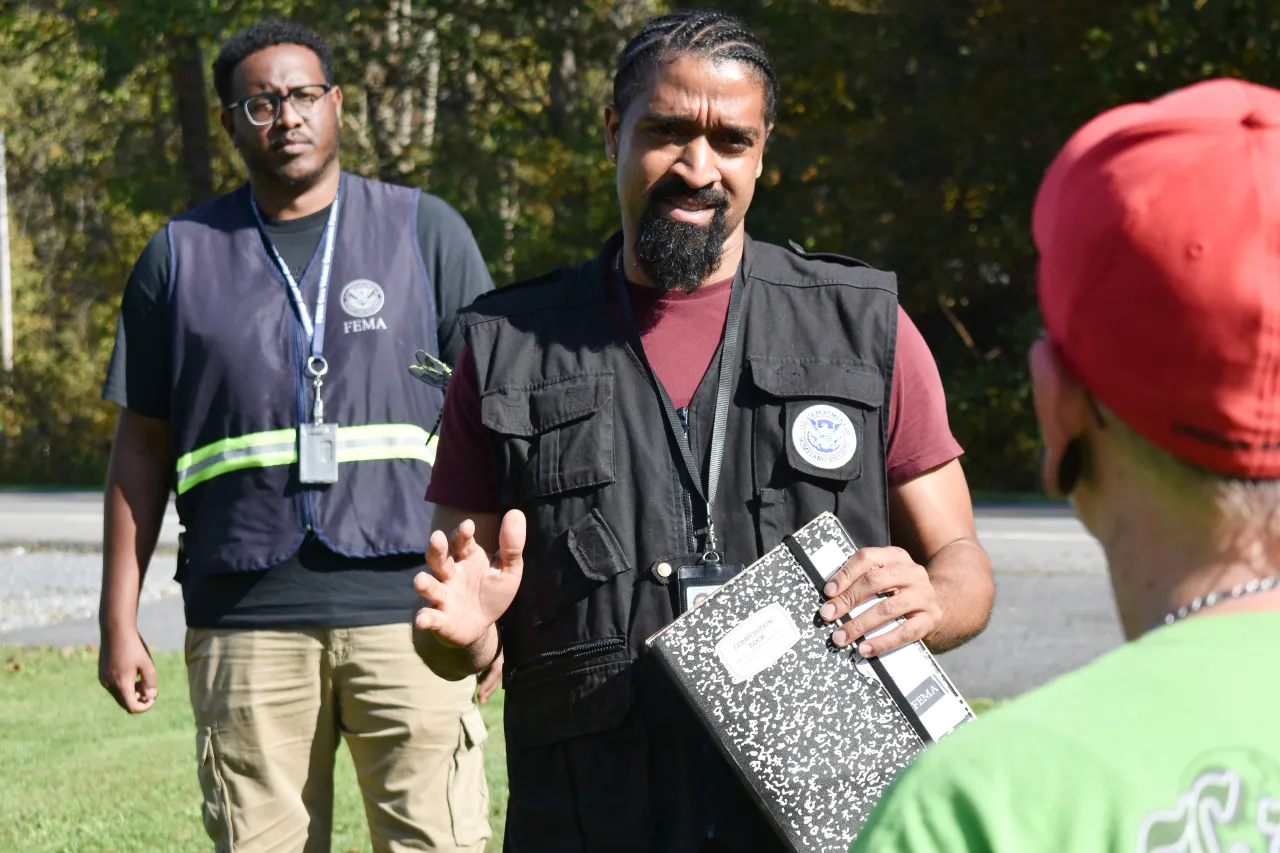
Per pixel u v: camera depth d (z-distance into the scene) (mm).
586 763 2670
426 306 4059
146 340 4004
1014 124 21859
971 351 23000
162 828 5680
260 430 3895
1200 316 1199
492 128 23859
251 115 3982
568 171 23672
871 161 22359
